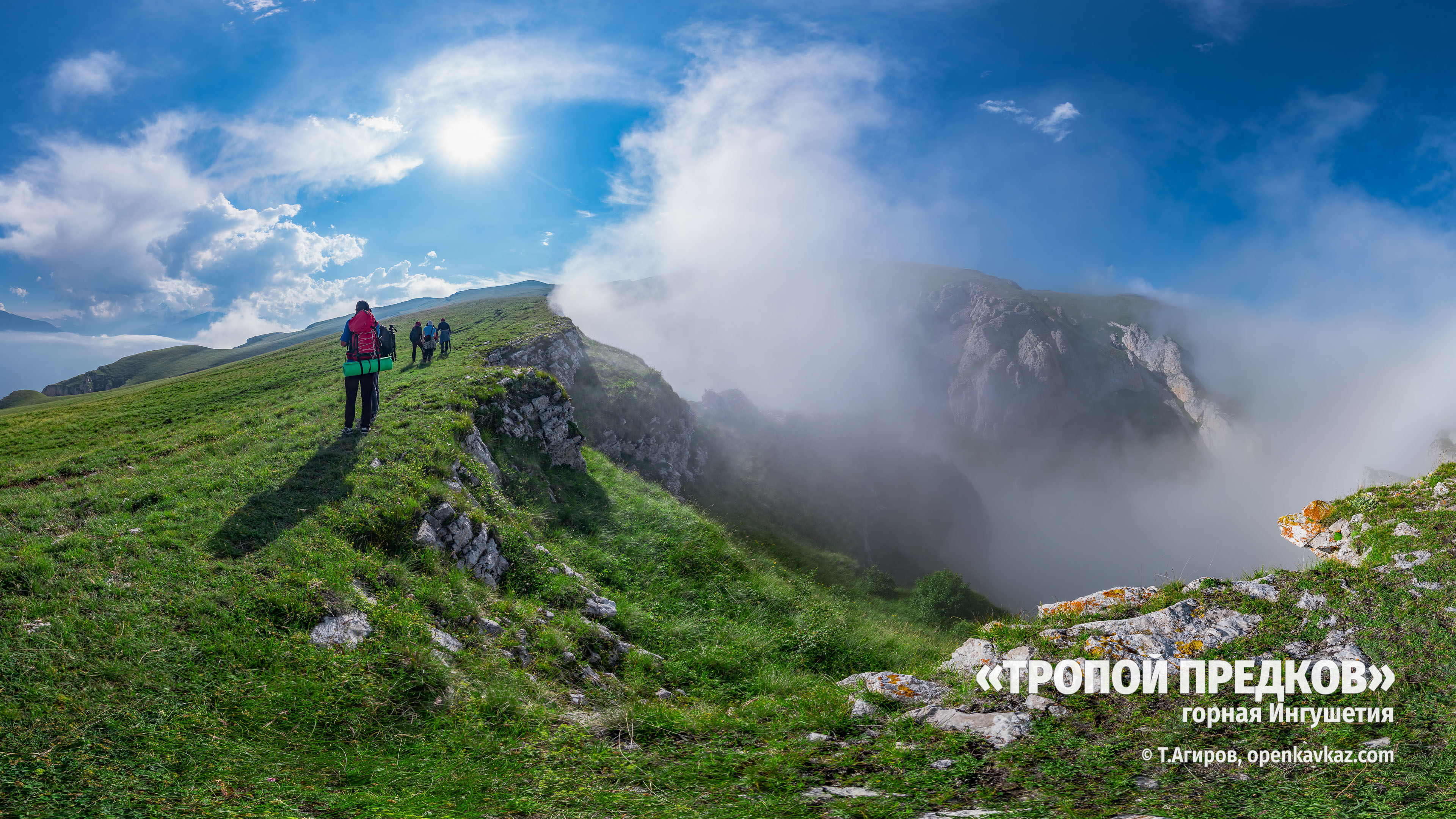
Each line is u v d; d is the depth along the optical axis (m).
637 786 5.20
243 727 5.67
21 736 4.86
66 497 11.55
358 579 9.24
